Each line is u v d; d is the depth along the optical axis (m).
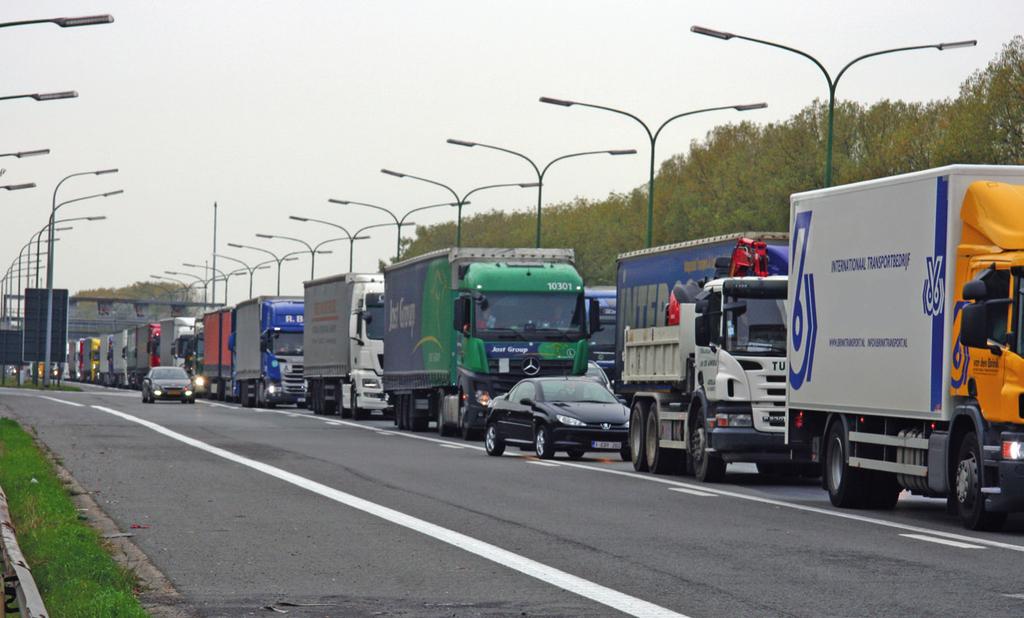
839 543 29.28
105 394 166.88
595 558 26.61
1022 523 34.56
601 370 79.38
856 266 37.31
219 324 150.12
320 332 110.94
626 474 50.59
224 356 146.38
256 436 72.56
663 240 182.00
